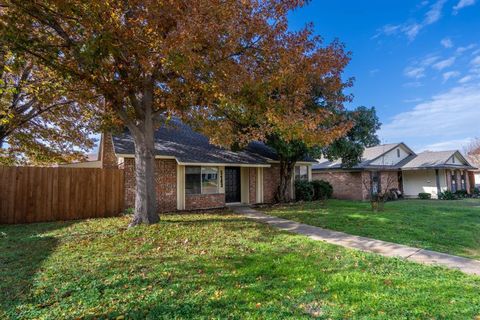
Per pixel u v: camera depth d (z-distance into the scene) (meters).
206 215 11.23
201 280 4.29
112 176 11.55
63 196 10.52
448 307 3.53
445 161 22.72
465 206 15.14
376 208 12.04
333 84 10.24
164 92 8.76
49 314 3.31
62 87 9.00
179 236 7.11
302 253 5.80
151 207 8.72
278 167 17.45
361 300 3.72
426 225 9.03
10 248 6.13
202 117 9.91
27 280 4.29
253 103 8.38
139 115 8.71
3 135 12.54
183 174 13.30
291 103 8.50
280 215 11.12
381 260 5.44
